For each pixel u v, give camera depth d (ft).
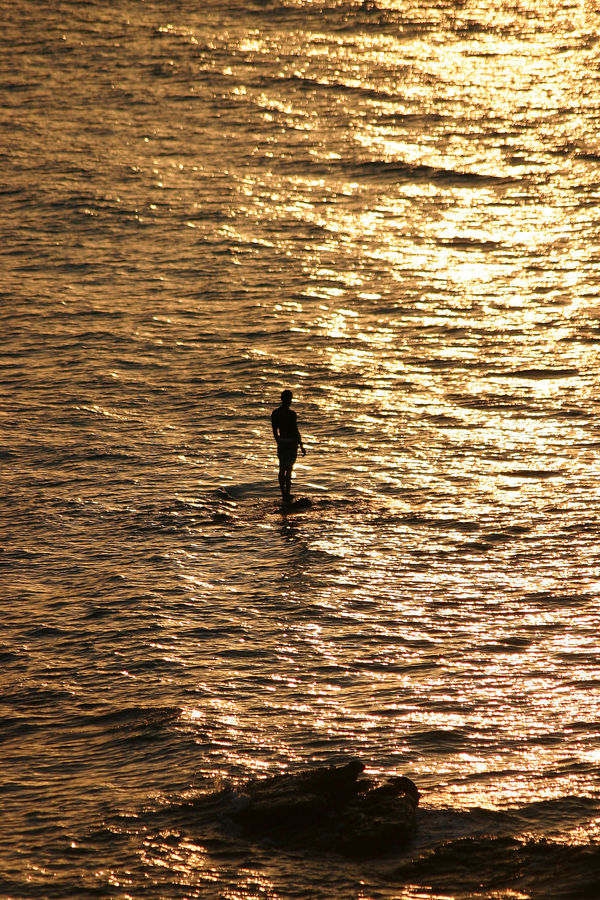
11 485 211.82
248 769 109.40
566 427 230.89
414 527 186.09
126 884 90.12
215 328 309.42
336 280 350.84
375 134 533.96
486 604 153.99
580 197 430.20
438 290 337.52
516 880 86.99
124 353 290.76
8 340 301.84
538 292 330.75
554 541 176.65
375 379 267.18
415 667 134.21
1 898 88.84
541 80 611.47
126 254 383.45
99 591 163.63
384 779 104.06
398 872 89.76
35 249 388.98
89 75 652.07
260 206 436.35
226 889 88.69
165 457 224.94
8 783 109.81
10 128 554.87
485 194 441.68
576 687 126.11
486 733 115.44
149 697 128.67
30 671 137.69
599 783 103.09
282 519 192.13
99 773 110.93
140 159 504.84
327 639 144.15
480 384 260.62
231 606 156.35
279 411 198.18
